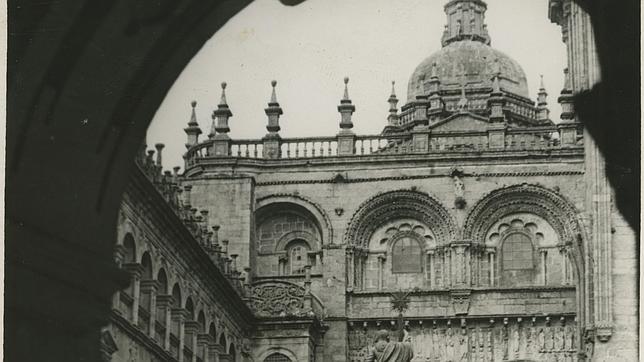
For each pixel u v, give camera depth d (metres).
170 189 57.44
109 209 22.61
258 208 79.69
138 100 22.59
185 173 79.25
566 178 78.06
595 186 45.88
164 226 56.59
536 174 78.31
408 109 83.31
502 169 78.75
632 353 45.12
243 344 74.19
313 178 79.94
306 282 75.88
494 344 77.06
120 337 49.06
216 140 79.81
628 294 45.25
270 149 80.31
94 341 22.14
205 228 68.31
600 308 45.53
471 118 80.50
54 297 21.66
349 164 79.88
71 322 21.83
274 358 74.62
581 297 67.56
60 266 21.77
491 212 78.75
